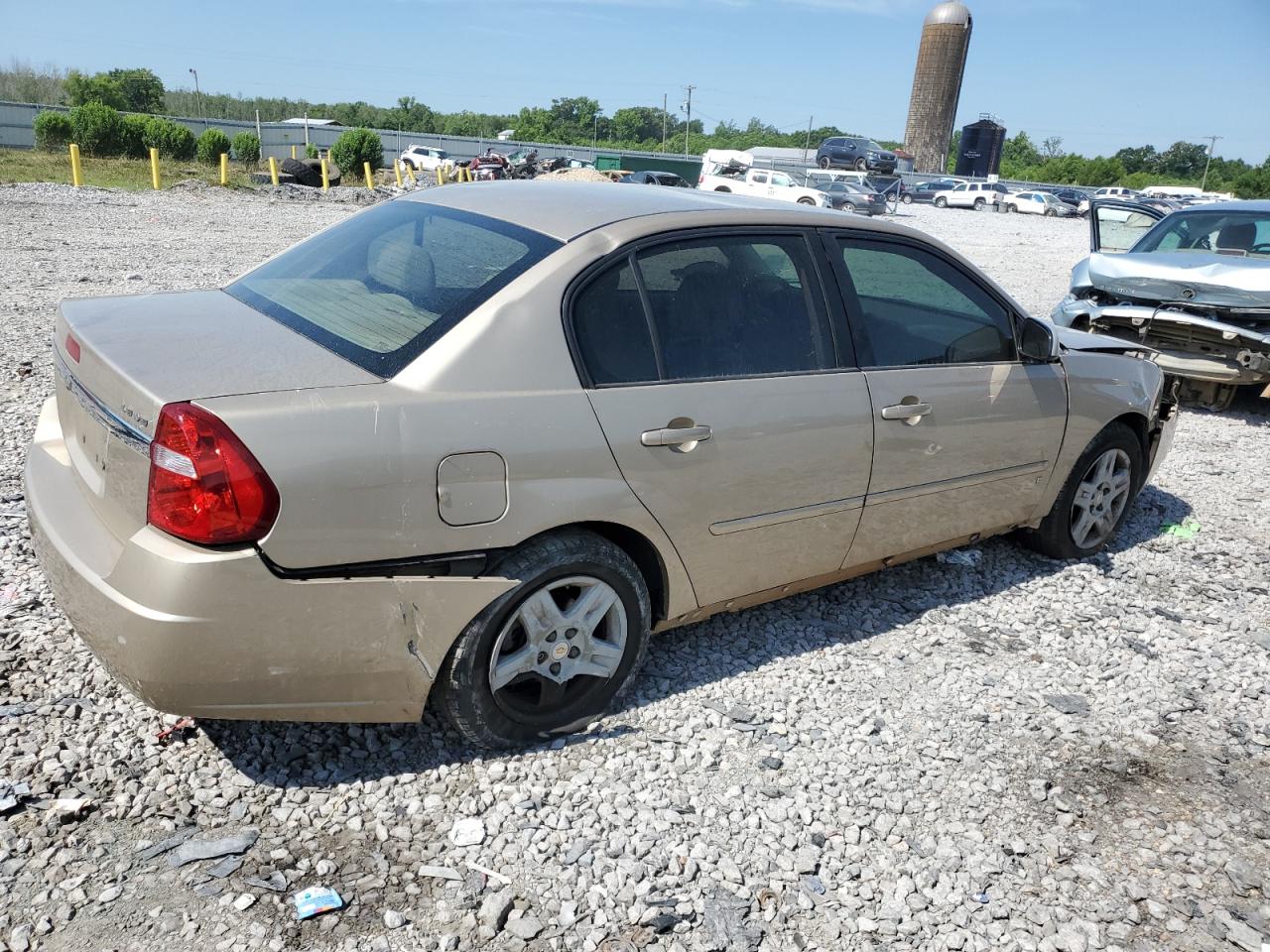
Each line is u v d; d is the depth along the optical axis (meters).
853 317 3.71
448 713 2.97
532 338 2.90
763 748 3.32
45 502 2.93
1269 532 5.79
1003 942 2.60
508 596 2.90
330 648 2.65
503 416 2.80
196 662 2.48
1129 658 4.15
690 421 3.18
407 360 2.77
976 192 48.94
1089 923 2.69
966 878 2.81
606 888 2.64
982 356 4.20
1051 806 3.17
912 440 3.85
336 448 2.54
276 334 3.00
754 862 2.79
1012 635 4.29
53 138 39.28
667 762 3.18
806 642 4.07
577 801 2.96
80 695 3.21
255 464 2.44
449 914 2.49
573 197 3.52
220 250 14.34
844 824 2.99
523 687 3.19
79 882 2.47
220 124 57.00
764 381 3.40
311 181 31.39
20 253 12.37
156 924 2.37
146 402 2.49
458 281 3.03
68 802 2.70
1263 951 2.63
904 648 4.09
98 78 89.75
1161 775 3.38
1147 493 6.33
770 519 3.50
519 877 2.64
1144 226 9.75
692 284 3.30
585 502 2.97
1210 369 8.12
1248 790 3.33
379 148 40.91
